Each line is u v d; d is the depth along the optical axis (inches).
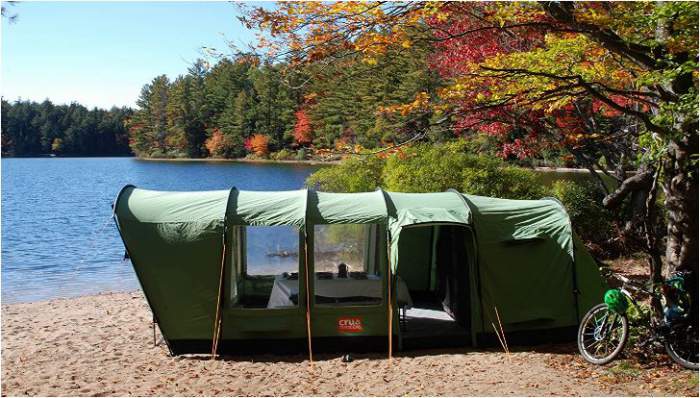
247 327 337.1
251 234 357.4
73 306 490.3
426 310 419.8
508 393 261.1
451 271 404.2
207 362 327.3
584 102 509.7
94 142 4832.7
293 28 302.8
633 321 302.5
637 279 495.5
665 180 303.3
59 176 2475.4
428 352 345.1
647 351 304.0
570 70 326.3
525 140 546.0
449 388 271.7
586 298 361.4
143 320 436.1
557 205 378.6
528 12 289.7
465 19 359.6
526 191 601.3
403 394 266.4
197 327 339.0
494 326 350.6
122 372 310.2
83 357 339.9
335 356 338.0
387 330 344.2
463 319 374.0
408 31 319.3
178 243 339.3
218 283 337.7
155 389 281.1
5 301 535.2
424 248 456.4
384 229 348.8
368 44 304.7
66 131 4763.8
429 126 361.4
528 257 359.6
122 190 362.0
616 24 270.7
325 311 340.8
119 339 381.7
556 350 342.3
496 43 461.1
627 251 595.8
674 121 265.4
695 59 273.6
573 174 929.5
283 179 1934.1
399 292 365.1
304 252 343.0
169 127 3855.8
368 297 349.7
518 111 479.2
